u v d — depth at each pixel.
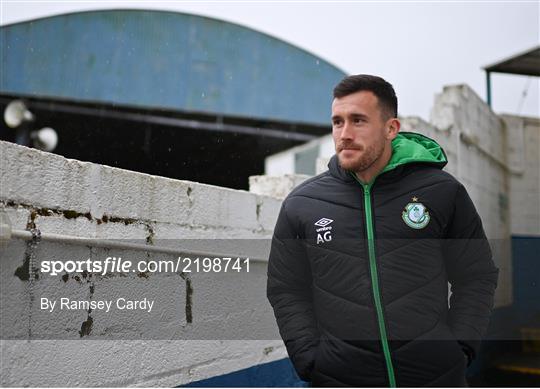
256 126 10.88
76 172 2.11
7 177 1.81
